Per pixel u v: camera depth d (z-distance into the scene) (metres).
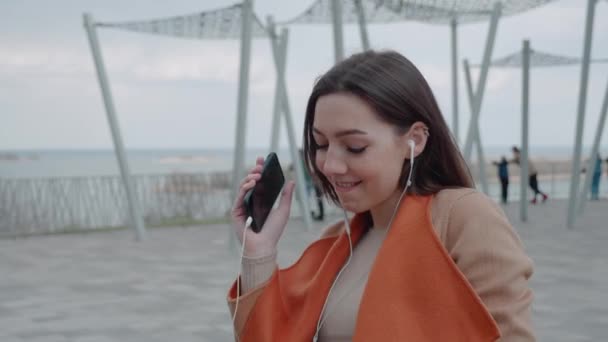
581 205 14.68
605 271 7.90
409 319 1.29
